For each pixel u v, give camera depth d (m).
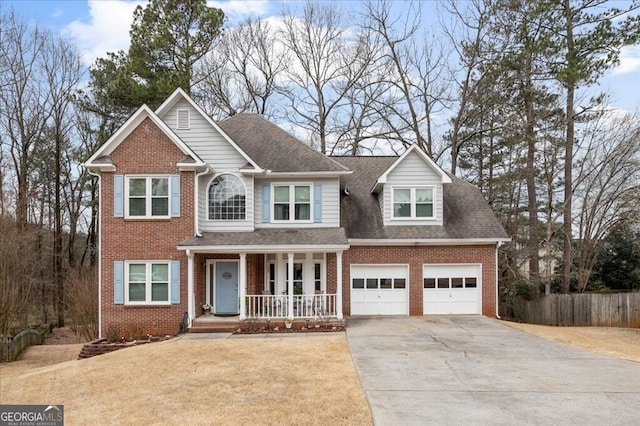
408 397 10.11
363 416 9.04
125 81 29.45
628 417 9.04
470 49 32.62
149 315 19.44
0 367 18.23
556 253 33.16
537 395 10.29
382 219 22.91
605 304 23.27
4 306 19.77
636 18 24.42
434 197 22.56
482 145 35.56
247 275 20.67
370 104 37.66
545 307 25.23
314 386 10.91
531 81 28.86
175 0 31.59
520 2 27.88
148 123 19.83
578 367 12.73
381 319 20.88
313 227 21.33
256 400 10.09
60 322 32.94
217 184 20.73
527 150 30.89
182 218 19.67
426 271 22.20
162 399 10.41
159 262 19.59
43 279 31.19
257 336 17.11
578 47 25.69
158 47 30.38
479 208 23.72
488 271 22.14
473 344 15.47
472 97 32.81
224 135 20.62
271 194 21.44
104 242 19.64
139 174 19.67
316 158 21.84
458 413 9.17
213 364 13.02
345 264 22.05
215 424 8.88
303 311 20.06
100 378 12.41
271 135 23.31
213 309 20.59
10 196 29.02
